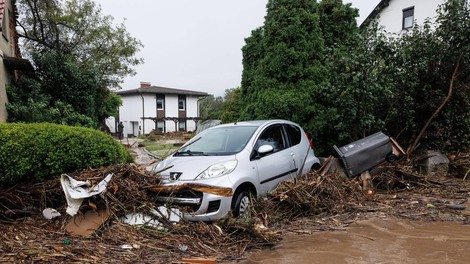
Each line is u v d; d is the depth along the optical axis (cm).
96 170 515
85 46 1842
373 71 781
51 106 1240
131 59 2025
